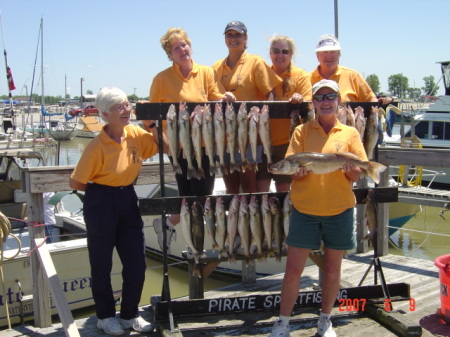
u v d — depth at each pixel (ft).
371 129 13.76
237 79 14.38
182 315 12.91
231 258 12.66
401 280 16.78
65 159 81.61
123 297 12.53
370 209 13.41
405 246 37.52
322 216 11.23
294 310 13.57
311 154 10.93
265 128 12.63
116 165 11.80
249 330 12.51
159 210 12.37
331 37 14.80
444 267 12.89
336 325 12.78
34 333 13.33
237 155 13.19
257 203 12.57
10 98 48.44
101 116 11.89
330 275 11.63
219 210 12.37
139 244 12.40
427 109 54.03
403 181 39.52
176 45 12.99
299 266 11.50
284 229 12.85
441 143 52.03
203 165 13.43
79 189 11.87
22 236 24.06
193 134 12.32
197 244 12.47
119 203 12.02
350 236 11.43
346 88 15.03
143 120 12.77
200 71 13.61
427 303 14.44
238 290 16.14
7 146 37.52
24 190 13.67
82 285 21.13
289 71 14.66
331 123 11.60
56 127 104.06
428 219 44.62
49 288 13.76
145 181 16.05
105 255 12.06
